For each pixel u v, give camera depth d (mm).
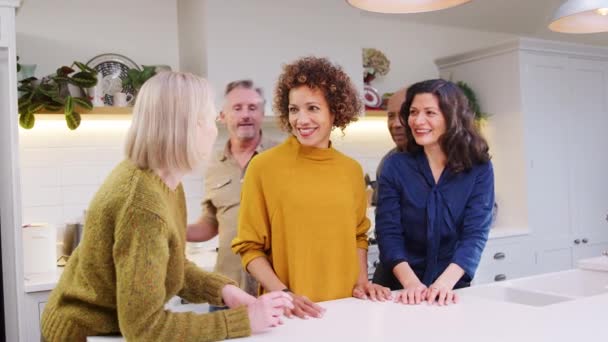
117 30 3328
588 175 4203
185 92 1179
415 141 1894
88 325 1229
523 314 1342
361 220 1815
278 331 1235
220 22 3080
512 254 3760
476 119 3938
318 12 3357
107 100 3141
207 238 2549
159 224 1113
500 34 4621
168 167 1191
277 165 1665
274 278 1630
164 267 1122
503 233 3707
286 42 3258
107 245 1138
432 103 1796
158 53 3438
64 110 2824
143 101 1182
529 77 3881
